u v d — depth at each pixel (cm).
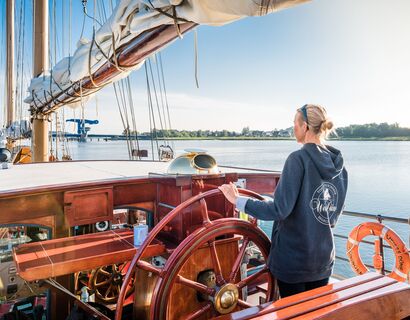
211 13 195
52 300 265
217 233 199
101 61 376
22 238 435
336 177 189
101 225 347
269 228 877
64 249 221
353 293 163
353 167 6681
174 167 260
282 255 186
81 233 335
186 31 243
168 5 217
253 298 318
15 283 390
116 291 349
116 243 236
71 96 580
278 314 147
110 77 418
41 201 248
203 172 256
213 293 202
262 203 179
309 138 185
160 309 182
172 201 258
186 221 244
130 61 336
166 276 181
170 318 207
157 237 263
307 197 176
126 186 283
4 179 305
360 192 3766
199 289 202
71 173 357
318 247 181
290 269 183
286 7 154
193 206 248
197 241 190
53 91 632
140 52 305
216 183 259
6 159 591
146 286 203
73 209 255
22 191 236
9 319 272
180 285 211
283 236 186
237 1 166
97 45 345
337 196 188
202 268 222
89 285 332
